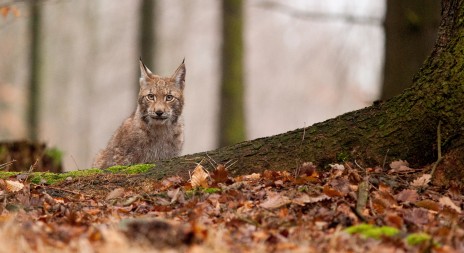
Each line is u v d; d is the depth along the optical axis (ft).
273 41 199.82
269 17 200.34
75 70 218.79
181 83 48.60
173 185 35.19
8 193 33.91
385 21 59.26
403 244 24.67
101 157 48.70
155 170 37.52
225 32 87.04
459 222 28.89
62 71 212.84
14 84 202.49
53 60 212.23
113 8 230.27
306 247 24.17
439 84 34.68
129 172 37.73
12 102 184.44
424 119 35.01
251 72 206.90
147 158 47.47
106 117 234.79
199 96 232.94
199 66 233.35
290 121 223.10
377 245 24.81
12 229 24.90
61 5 210.38
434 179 33.96
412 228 27.84
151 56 99.66
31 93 123.44
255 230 27.40
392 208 30.30
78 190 35.78
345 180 33.12
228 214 29.81
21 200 32.73
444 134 34.35
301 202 30.66
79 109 215.92
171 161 38.17
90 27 215.92
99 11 222.28
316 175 34.55
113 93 228.84
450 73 34.40
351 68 91.66
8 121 176.76
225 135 86.58
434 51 35.58
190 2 214.90
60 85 211.61
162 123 47.01
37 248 23.34
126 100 236.43
